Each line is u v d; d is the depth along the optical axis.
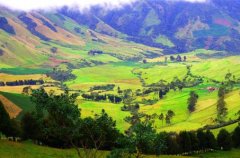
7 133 130.88
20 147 103.06
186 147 163.88
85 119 57.09
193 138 167.88
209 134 172.75
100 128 57.25
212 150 173.00
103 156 92.06
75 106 54.94
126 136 58.78
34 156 94.75
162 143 60.28
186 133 165.50
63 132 55.91
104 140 59.69
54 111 54.09
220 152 171.88
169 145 156.38
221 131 177.00
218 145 175.62
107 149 102.50
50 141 124.31
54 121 55.50
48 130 56.44
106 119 57.91
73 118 55.25
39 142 129.75
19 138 132.12
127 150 57.88
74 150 112.50
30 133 130.25
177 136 166.12
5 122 129.88
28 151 100.06
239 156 165.50
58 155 101.31
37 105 54.22
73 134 56.12
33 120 129.50
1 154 90.00
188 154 165.62
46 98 54.28
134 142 57.25
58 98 54.88
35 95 54.47
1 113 129.88
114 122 58.47
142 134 57.53
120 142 58.25
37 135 128.88
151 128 58.72
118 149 58.09
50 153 102.44
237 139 182.00
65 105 53.91
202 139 171.25
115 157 57.69
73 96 56.19
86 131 57.84
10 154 91.75
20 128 132.12
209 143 171.62
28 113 132.75
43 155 98.00
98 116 58.75
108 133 58.25
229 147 175.12
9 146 101.31
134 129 58.56
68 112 54.34
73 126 56.19
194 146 167.88
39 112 55.94
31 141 131.00
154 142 58.44
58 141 123.00
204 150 171.50
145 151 58.75
